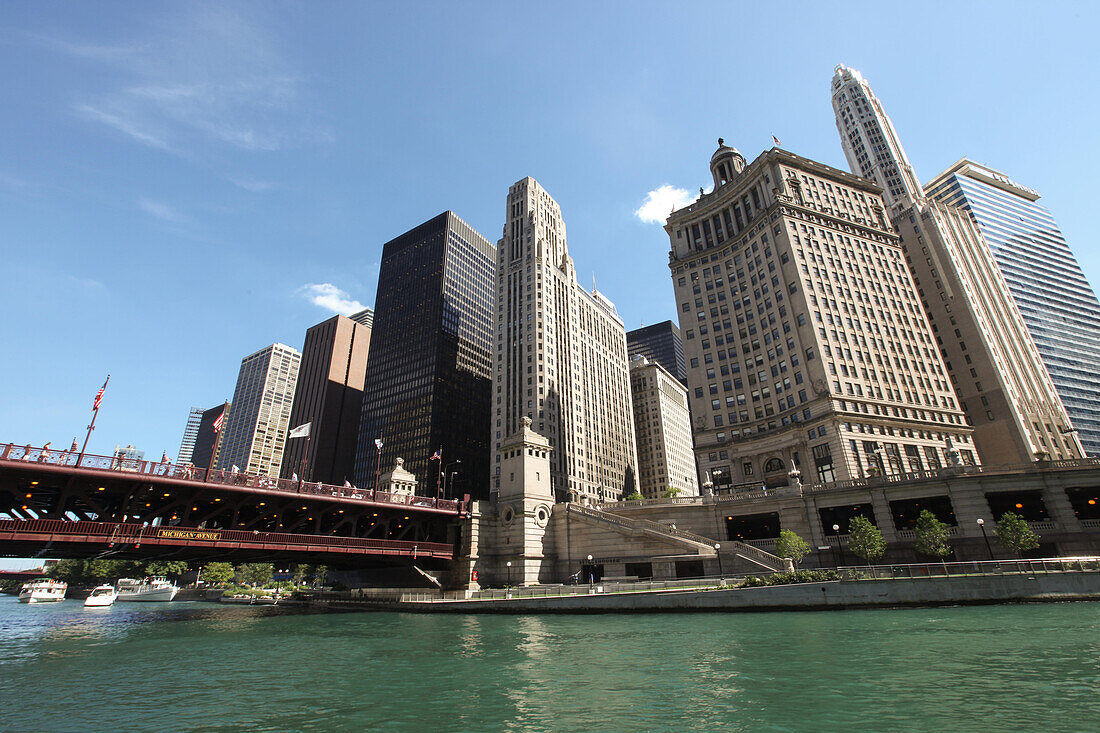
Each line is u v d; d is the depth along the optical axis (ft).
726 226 374.22
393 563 228.84
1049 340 524.52
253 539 178.19
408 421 602.44
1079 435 476.13
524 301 533.14
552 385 504.02
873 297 329.72
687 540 203.62
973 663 73.10
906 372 312.09
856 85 649.20
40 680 85.20
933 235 458.09
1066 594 131.44
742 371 330.13
